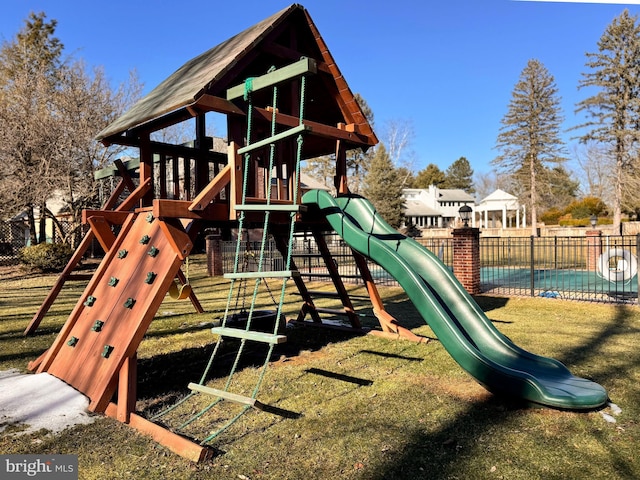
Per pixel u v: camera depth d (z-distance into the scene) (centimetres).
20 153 1619
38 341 583
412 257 498
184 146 587
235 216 411
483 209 4469
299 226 561
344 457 266
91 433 300
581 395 325
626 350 488
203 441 286
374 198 3531
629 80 2969
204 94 384
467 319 436
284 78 347
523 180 3684
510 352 404
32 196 1611
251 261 1519
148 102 513
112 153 1792
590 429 296
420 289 393
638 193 2788
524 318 693
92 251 1891
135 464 261
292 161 477
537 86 3631
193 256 2155
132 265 400
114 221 506
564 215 3750
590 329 604
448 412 332
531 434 291
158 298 345
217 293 1100
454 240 953
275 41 484
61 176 1647
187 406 355
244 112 414
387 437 292
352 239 461
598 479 235
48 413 324
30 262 1519
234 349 540
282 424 317
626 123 2977
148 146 532
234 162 412
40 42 2206
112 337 355
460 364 362
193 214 392
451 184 6738
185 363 482
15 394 355
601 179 4009
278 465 259
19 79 1739
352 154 3816
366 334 607
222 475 248
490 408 338
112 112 1798
